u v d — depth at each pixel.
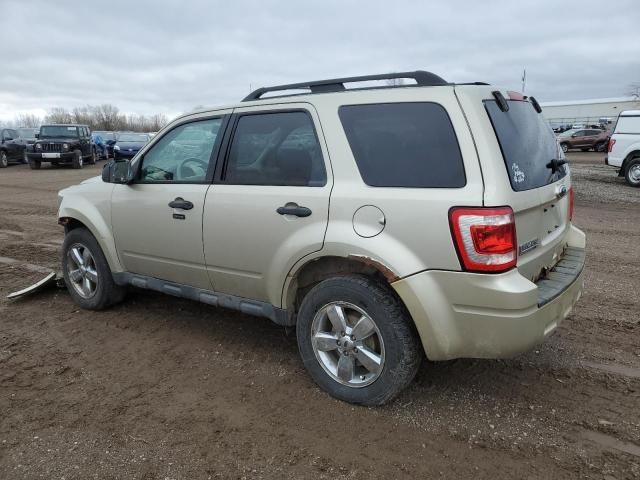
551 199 3.31
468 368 3.77
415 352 3.09
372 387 3.19
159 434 3.03
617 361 3.88
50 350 4.13
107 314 4.87
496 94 3.10
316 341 3.39
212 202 3.74
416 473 2.70
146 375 3.73
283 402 3.35
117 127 81.00
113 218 4.49
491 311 2.80
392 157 3.05
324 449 2.89
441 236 2.83
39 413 3.25
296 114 3.46
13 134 25.16
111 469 2.74
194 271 3.99
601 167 21.84
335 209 3.16
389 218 2.98
